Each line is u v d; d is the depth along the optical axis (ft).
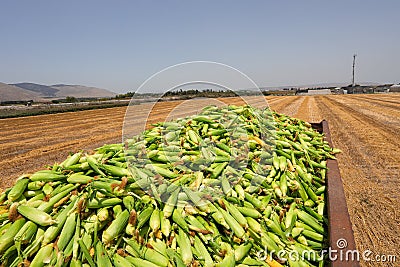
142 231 9.71
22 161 37.65
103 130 65.87
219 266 9.41
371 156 35.63
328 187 11.62
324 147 19.27
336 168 14.42
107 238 9.11
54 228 9.21
